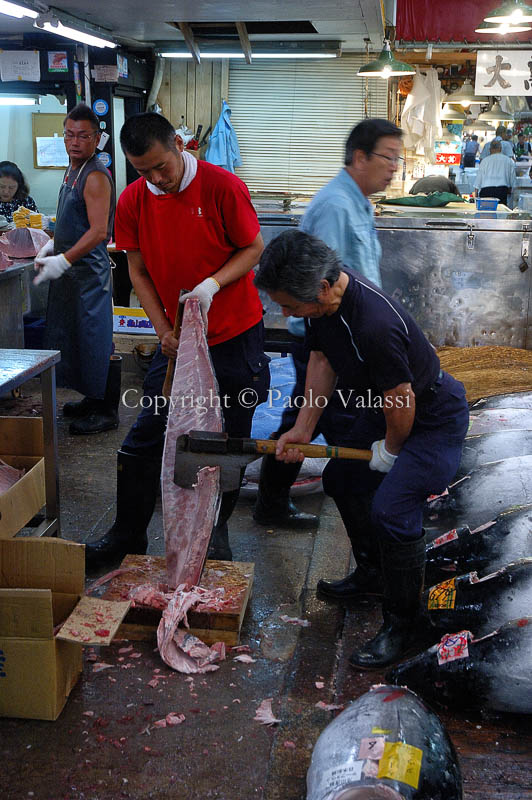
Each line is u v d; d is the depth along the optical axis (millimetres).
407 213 6164
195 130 9758
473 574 2902
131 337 6605
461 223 5574
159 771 2373
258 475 4402
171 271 3260
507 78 8359
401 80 10602
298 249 2355
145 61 9086
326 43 8531
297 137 9734
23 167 9844
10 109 9602
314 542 3881
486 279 5660
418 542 2775
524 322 5715
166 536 3021
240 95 9641
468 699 2537
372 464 2797
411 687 2605
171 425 2967
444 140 10328
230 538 3906
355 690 2760
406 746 1995
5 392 2871
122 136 2963
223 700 2701
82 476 4617
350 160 3252
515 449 3752
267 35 8188
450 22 8102
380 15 6824
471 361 5312
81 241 4867
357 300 2471
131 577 3219
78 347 5148
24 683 2547
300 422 2949
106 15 6902
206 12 6742
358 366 2631
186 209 3121
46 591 2459
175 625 2881
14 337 5746
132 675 2824
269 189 9953
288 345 6047
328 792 1949
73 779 2334
